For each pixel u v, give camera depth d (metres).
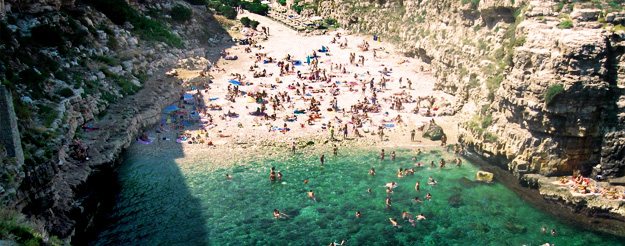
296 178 57.06
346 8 124.50
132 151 61.81
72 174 48.94
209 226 48.19
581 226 47.47
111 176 55.38
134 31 91.81
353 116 72.31
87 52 74.81
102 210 50.50
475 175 56.81
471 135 61.00
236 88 80.62
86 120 61.31
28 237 32.25
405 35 103.12
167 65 88.31
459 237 46.28
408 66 95.81
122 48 83.81
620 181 50.16
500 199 52.06
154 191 53.94
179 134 66.62
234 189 54.62
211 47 107.94
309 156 62.41
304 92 81.50
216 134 67.25
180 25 106.69
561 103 49.81
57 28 72.88
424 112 73.94
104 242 45.81
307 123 71.06
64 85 62.34
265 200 52.62
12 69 58.25
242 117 72.69
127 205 51.38
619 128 49.84
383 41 111.06
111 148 56.84
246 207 51.38
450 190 54.00
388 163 60.47
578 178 51.62
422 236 46.56
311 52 105.56
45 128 49.47
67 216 43.88
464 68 76.19
